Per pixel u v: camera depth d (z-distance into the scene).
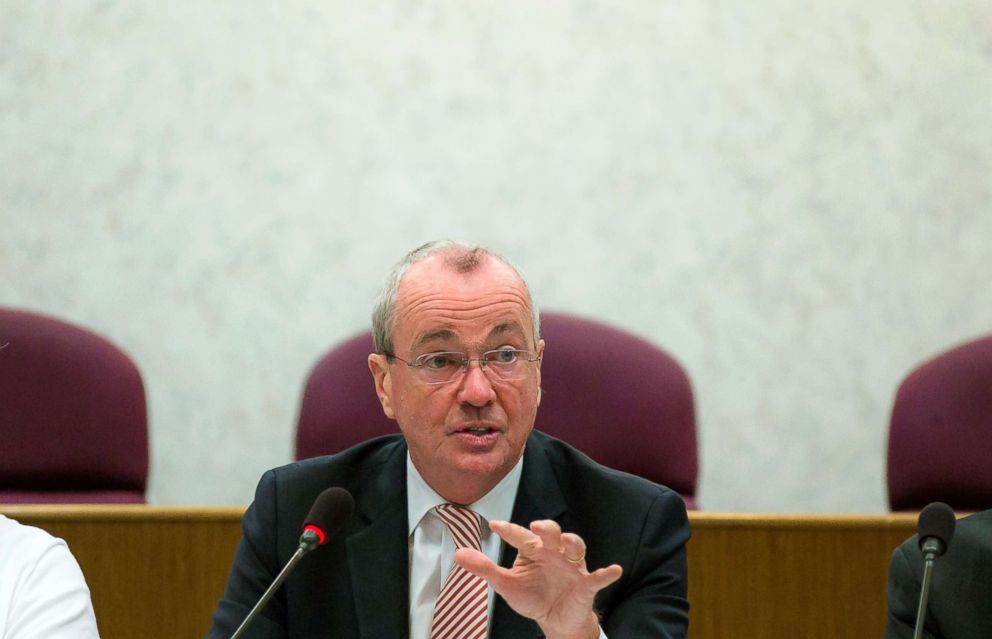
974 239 12.51
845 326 12.38
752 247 12.36
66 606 5.67
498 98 12.34
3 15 12.31
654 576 5.96
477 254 6.03
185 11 12.34
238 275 12.18
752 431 12.25
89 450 9.48
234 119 12.27
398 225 12.23
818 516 7.39
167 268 12.18
